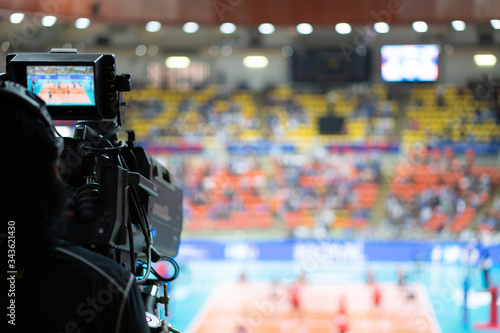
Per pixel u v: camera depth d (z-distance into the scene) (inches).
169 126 1045.2
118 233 66.9
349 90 1117.1
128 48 969.5
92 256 53.6
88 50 914.7
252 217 898.1
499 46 949.2
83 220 64.7
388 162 973.8
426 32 870.4
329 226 873.5
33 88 73.5
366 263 761.6
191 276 722.2
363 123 1069.1
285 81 1078.4
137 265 80.4
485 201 907.4
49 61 72.4
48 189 50.6
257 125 1071.6
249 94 1100.5
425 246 751.7
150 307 72.2
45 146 50.7
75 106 74.5
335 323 531.2
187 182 932.6
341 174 951.0
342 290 658.8
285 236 853.8
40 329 50.8
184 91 1081.4
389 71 938.7
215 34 914.1
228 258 789.2
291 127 1075.3
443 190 919.7
